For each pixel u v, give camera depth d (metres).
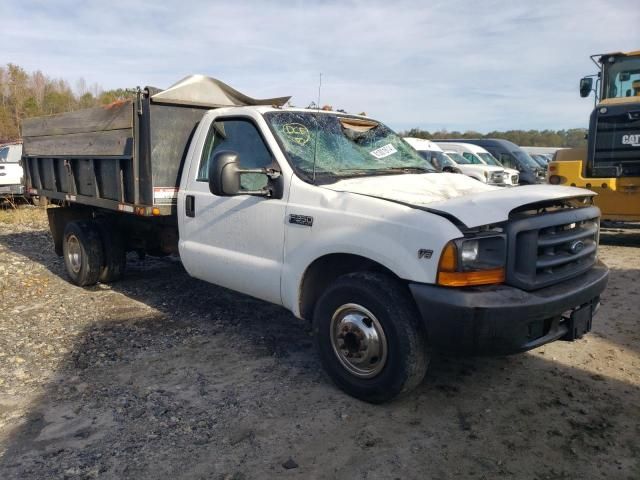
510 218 3.43
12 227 12.12
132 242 6.92
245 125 4.73
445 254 3.24
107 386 4.07
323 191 3.99
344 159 4.62
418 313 3.48
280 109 4.79
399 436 3.38
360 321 3.68
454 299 3.21
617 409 3.69
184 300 6.21
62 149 6.96
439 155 17.47
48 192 7.64
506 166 21.41
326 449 3.25
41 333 5.17
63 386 4.08
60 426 3.52
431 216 3.37
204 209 4.93
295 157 4.36
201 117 5.68
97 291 6.64
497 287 3.35
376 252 3.54
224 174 3.98
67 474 3.01
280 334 5.14
